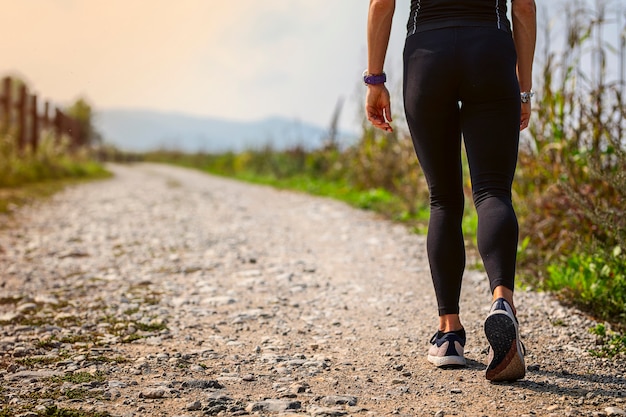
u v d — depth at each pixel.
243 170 25.30
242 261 5.60
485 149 2.54
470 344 3.13
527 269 4.77
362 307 4.02
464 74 2.52
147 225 7.98
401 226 7.58
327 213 9.13
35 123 18.03
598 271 4.00
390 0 2.66
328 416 2.22
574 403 2.33
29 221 7.93
